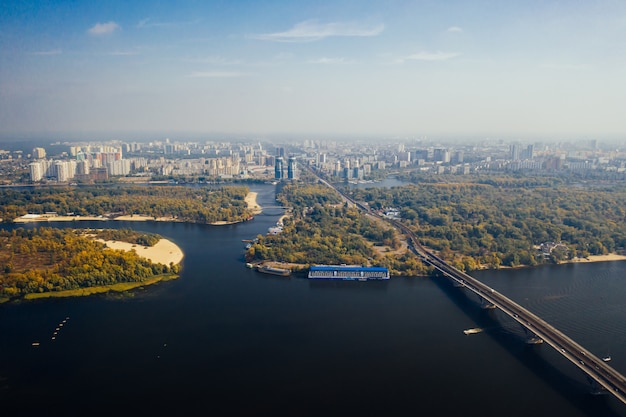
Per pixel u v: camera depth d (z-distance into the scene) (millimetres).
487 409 194625
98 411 191375
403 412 192000
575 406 197375
